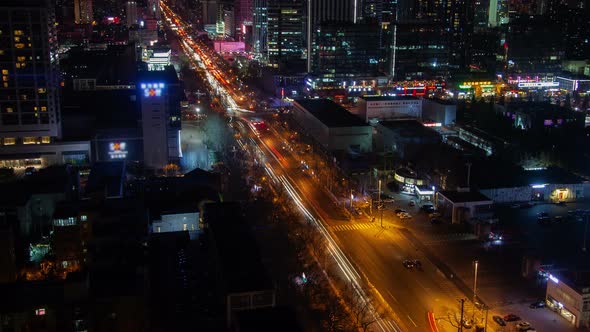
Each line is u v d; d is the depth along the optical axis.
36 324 153.25
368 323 167.50
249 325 143.12
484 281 197.75
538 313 179.12
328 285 193.00
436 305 183.00
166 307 178.75
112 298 155.75
